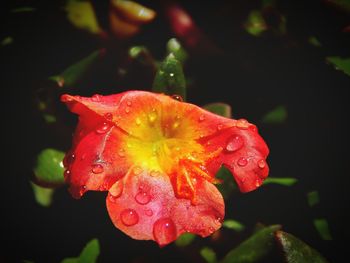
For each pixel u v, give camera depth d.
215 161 0.11
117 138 0.10
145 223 0.10
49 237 0.12
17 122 0.12
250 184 0.10
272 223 0.12
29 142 0.12
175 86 0.11
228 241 0.12
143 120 0.11
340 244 0.12
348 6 0.12
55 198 0.12
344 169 0.12
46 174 0.12
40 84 0.12
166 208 0.10
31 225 0.12
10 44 0.12
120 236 0.12
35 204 0.12
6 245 0.12
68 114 0.12
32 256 0.12
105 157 0.10
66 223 0.12
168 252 0.12
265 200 0.12
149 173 0.10
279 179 0.12
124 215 0.10
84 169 0.10
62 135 0.12
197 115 0.11
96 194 0.12
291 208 0.12
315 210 0.12
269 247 0.11
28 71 0.12
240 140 0.11
